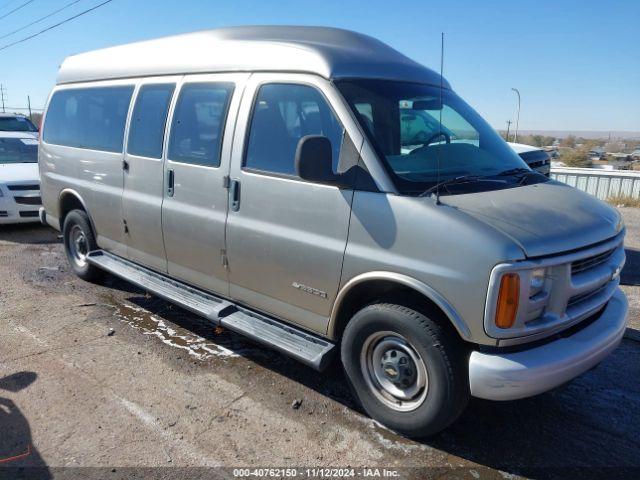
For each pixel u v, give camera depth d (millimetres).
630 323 5348
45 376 4199
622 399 4008
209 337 4953
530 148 8664
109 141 5496
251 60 4129
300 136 3773
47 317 5383
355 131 3475
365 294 3619
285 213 3799
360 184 3412
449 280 3029
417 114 3859
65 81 6418
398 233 3230
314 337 3869
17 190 8867
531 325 3010
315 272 3658
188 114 4566
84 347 4711
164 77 4898
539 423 3688
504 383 2961
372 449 3375
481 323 2953
